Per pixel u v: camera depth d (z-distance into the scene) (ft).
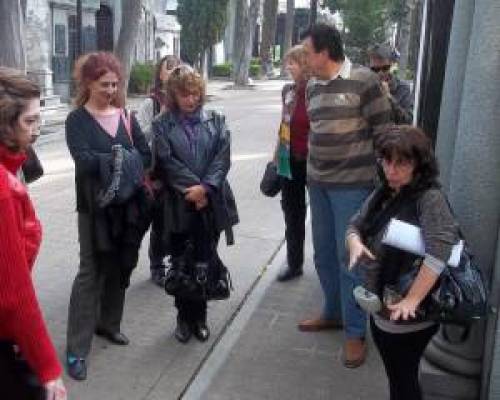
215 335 15.43
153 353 14.44
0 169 6.70
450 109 12.92
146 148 13.67
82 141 12.63
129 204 13.01
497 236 11.33
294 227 18.65
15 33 41.98
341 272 13.82
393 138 9.26
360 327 13.89
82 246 13.25
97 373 13.51
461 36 12.55
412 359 9.86
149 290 17.99
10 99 7.01
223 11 102.89
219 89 99.19
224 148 13.93
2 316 6.66
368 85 13.14
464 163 11.41
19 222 6.91
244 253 21.59
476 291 9.25
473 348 11.81
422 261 9.27
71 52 69.05
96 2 74.90
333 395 12.91
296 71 16.83
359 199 13.52
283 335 15.47
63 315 16.16
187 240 13.94
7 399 7.09
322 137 13.52
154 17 99.60
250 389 13.07
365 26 79.15
